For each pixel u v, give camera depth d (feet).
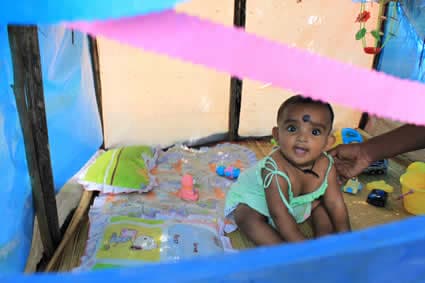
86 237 4.99
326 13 7.30
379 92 1.98
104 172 5.98
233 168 6.53
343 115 8.34
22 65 3.82
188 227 4.94
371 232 1.57
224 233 5.09
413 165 6.01
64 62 5.38
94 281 1.30
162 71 7.04
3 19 1.55
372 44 7.71
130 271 1.34
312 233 5.13
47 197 4.50
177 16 1.58
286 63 1.71
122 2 1.51
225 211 5.20
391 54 7.51
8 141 3.77
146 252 4.44
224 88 7.52
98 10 1.52
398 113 2.07
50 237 4.64
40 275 1.31
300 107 4.28
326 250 1.49
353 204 5.87
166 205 5.57
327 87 1.84
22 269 4.10
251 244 4.91
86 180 5.90
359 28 7.52
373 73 1.95
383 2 7.13
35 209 4.48
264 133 8.06
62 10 1.53
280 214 4.46
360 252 1.53
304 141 4.27
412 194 5.52
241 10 6.81
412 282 1.69
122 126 7.30
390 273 1.65
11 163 3.84
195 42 1.61
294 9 7.13
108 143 7.37
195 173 6.61
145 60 6.88
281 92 7.77
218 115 7.75
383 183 6.30
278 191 4.49
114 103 7.08
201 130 7.77
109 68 6.81
